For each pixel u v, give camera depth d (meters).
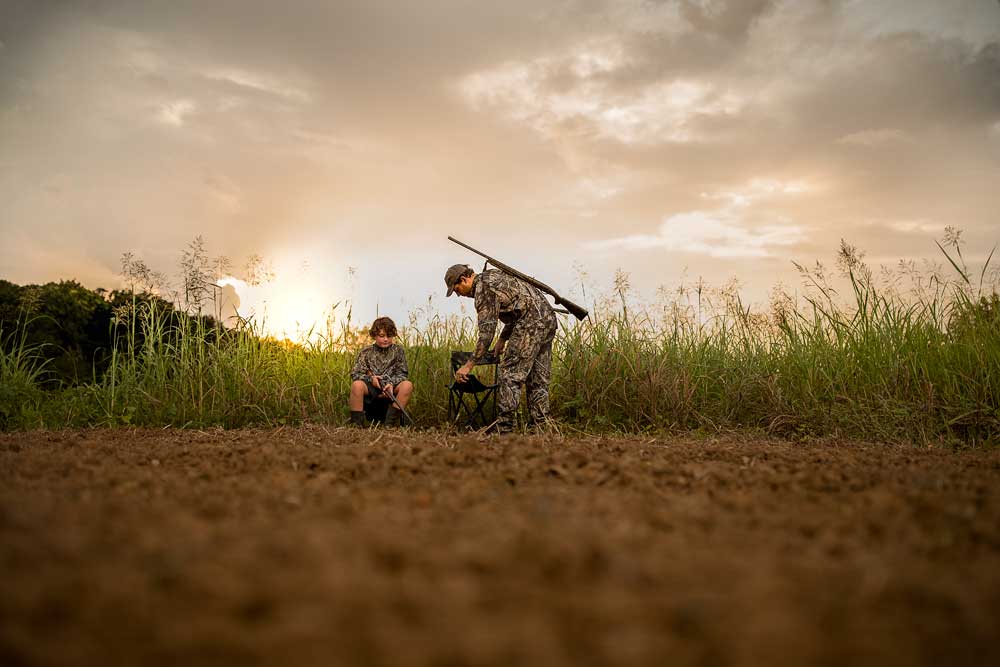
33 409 7.08
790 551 1.84
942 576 1.66
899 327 6.91
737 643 1.25
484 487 2.74
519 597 1.43
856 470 3.37
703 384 7.36
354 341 8.30
